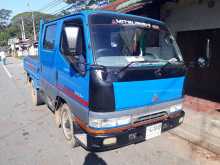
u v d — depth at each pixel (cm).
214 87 723
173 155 397
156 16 808
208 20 664
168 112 381
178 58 420
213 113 571
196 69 775
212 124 502
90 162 374
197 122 515
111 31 342
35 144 436
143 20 396
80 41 337
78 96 342
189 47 776
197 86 784
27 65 780
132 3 840
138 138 339
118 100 309
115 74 302
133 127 333
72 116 379
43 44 520
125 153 402
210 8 653
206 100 684
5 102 754
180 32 787
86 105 318
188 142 444
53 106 490
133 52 365
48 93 509
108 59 325
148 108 343
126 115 320
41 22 544
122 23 361
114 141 315
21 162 375
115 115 309
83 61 324
